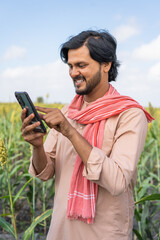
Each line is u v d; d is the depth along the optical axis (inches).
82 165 58.3
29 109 54.3
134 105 57.6
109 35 59.5
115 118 57.8
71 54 57.3
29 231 78.5
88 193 56.4
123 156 53.3
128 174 51.4
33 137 56.8
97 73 58.1
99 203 57.4
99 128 58.1
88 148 51.7
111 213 57.3
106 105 58.3
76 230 58.4
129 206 61.6
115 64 63.0
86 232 57.7
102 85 61.2
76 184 57.7
